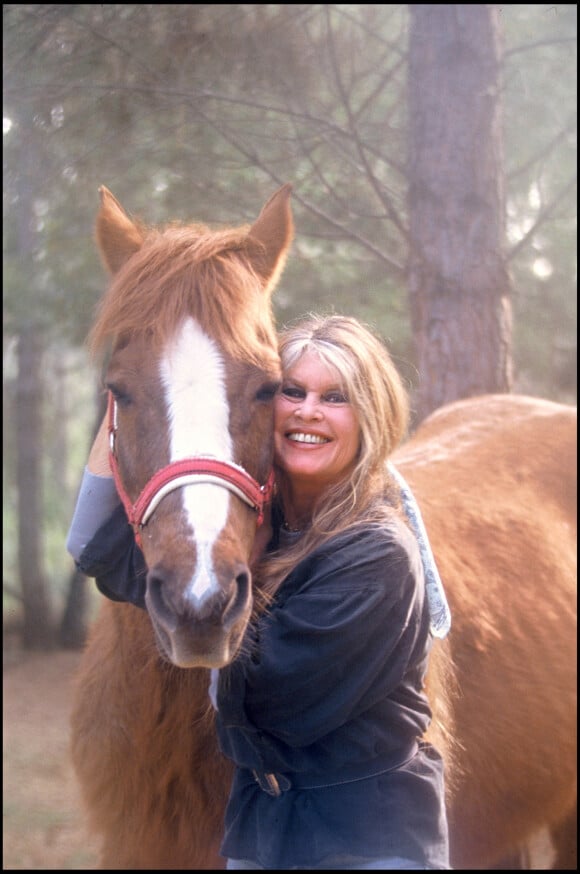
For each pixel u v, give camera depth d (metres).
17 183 5.23
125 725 2.58
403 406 2.26
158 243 2.24
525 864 4.38
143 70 4.84
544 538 3.74
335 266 6.20
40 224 6.52
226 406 2.02
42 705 8.90
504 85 4.84
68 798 6.20
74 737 2.84
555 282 6.95
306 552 2.12
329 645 1.92
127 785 2.60
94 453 2.42
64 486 16.84
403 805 1.97
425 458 3.97
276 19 5.01
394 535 2.01
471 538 3.52
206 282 2.11
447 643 2.85
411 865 1.92
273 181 5.27
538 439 4.16
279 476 2.31
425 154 4.56
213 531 1.87
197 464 1.95
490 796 3.19
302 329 2.27
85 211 5.76
